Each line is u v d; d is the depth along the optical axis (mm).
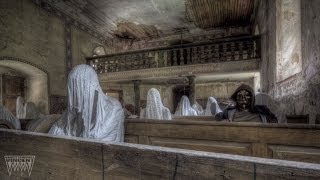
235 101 4027
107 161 1106
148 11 13773
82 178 1197
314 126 2299
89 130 2514
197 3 12539
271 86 7203
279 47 6043
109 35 16734
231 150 2730
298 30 5016
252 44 10180
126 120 3379
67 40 12836
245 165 797
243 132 2662
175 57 11906
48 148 1332
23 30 10266
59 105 12039
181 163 917
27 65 10484
